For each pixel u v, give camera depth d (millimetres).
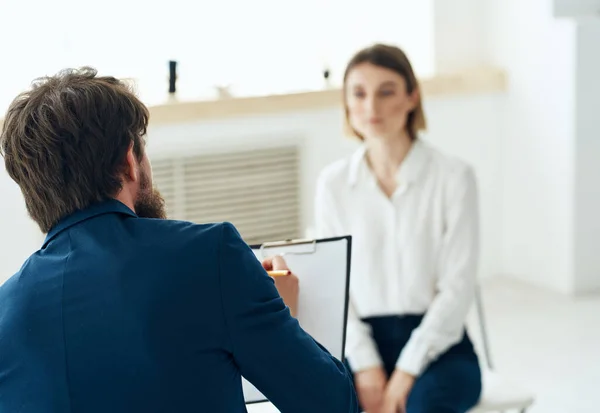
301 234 4684
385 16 4980
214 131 4270
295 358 1360
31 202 1429
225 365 1352
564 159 4750
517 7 4844
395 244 2773
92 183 1394
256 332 1345
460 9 4957
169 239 1370
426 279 2775
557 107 4738
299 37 4816
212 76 4617
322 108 4500
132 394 1301
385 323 2787
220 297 1340
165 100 4156
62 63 4258
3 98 4094
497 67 5000
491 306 4770
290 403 1372
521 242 5086
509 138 5020
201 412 1319
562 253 4871
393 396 2592
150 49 4449
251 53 4699
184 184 4293
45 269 1383
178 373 1311
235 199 4453
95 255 1366
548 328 4461
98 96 1388
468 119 4938
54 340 1332
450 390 2562
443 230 2771
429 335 2646
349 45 4941
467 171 2768
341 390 1409
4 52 4129
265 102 4320
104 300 1331
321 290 1969
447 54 4961
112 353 1310
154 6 4422
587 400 3723
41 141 1366
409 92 2791
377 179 2820
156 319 1313
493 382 2768
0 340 1371
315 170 4590
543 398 3752
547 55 4738
